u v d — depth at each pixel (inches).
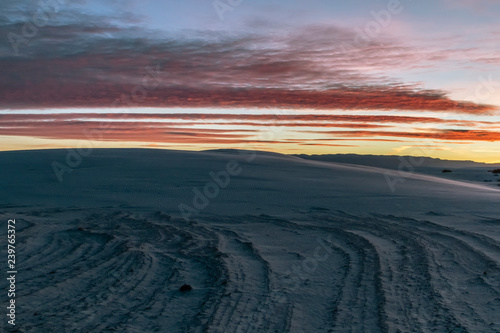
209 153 1582.2
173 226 544.7
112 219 594.6
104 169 1102.4
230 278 305.1
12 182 925.8
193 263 352.8
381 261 351.3
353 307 247.0
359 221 576.4
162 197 789.2
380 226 532.1
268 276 313.4
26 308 239.6
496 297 256.8
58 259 359.6
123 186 887.7
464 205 714.8
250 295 268.5
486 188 1105.4
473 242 421.4
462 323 216.7
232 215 644.1
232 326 217.8
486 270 318.0
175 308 244.5
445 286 280.4
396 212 655.1
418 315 230.7
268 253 393.1
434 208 687.7
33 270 322.7
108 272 320.5
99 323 219.8
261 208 702.5
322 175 1147.9
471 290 271.4
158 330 212.1
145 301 256.1
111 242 430.6
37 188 864.9
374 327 216.1
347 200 773.9
